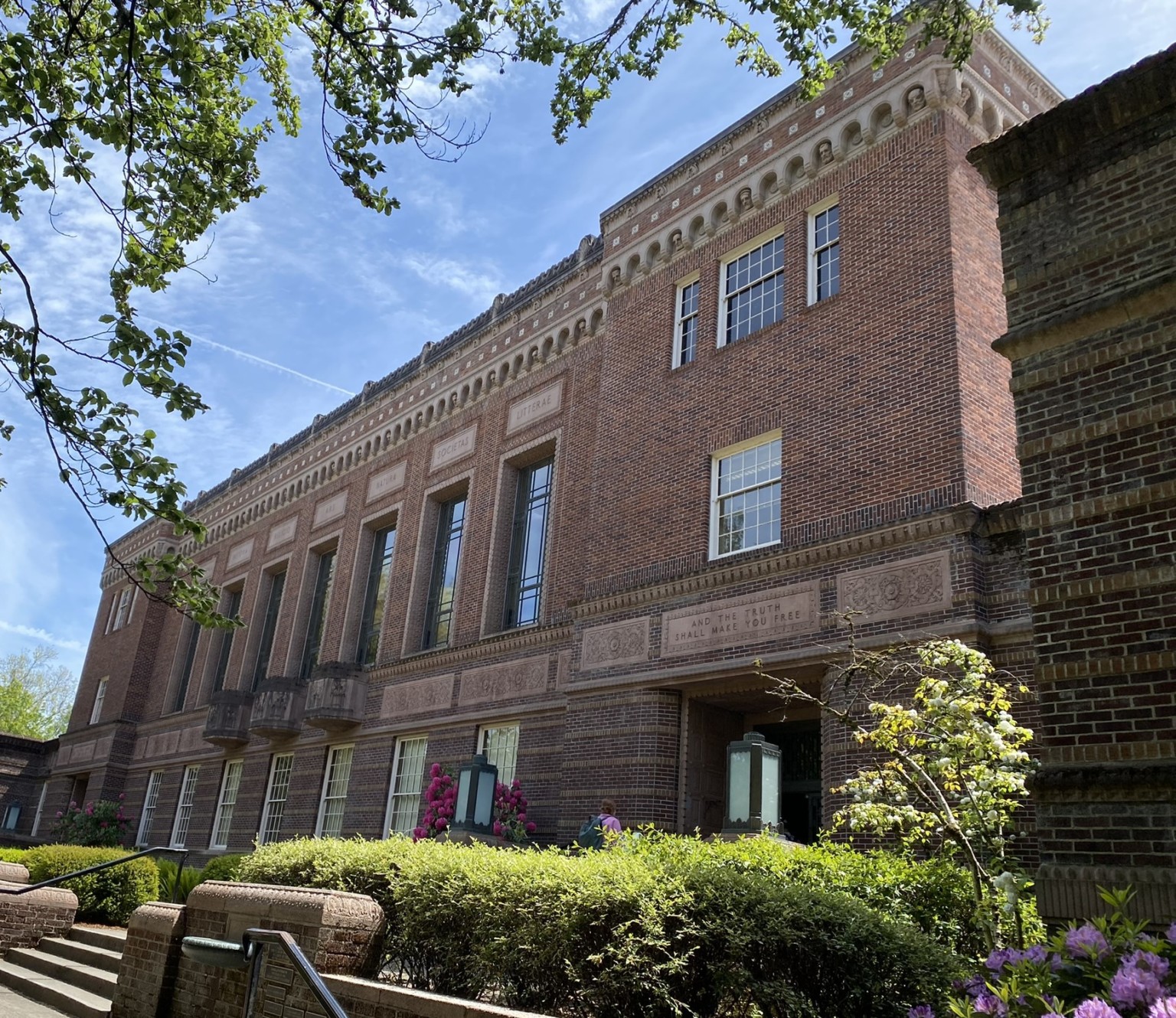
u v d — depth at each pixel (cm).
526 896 741
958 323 1416
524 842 1830
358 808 2553
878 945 673
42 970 1375
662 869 732
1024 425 780
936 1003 653
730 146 1936
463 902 784
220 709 3244
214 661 3731
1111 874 637
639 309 2053
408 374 3031
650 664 1697
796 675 1470
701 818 1639
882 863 952
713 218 1930
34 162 868
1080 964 467
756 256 1842
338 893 862
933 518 1324
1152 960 430
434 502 2781
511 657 2203
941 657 992
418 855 912
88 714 4450
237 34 995
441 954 811
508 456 2478
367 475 3136
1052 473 752
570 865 764
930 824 1022
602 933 682
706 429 1781
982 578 1278
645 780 1638
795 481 1569
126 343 841
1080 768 677
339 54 935
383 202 939
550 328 2444
